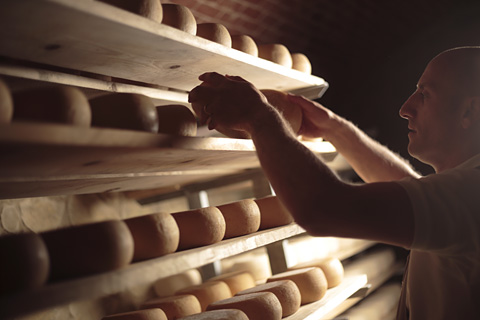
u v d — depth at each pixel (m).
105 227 0.91
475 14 3.69
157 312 1.24
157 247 1.05
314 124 1.52
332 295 1.71
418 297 1.13
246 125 1.07
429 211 0.93
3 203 1.40
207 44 1.21
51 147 0.75
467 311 1.01
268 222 1.54
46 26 0.92
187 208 2.32
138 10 1.06
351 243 2.94
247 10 2.52
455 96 1.18
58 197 1.60
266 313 1.34
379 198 0.92
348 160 1.56
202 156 1.18
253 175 2.00
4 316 0.70
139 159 1.03
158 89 1.52
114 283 0.86
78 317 1.57
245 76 1.54
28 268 0.77
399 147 3.91
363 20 3.28
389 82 3.90
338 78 3.70
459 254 0.99
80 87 1.28
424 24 3.74
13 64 1.11
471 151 1.18
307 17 2.90
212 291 1.60
